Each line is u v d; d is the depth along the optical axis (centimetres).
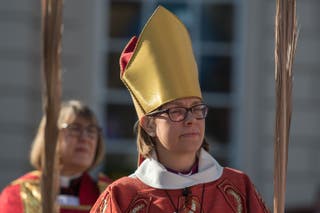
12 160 2156
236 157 2206
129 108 2206
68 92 2181
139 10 2220
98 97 2200
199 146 899
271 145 2195
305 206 2136
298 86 2191
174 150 895
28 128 2164
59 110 964
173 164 910
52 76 955
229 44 2225
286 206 2156
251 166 2191
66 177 1358
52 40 952
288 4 948
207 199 905
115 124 2205
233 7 2225
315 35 2191
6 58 2166
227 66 2225
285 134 950
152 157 917
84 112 1335
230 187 919
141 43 932
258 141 2197
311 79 2195
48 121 962
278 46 950
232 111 2217
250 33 2202
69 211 1342
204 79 2230
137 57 930
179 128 890
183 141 889
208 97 2228
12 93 2161
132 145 2200
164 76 907
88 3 2191
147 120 917
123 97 2205
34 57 2180
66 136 1327
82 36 2189
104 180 1399
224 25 2228
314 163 2191
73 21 2186
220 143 2216
